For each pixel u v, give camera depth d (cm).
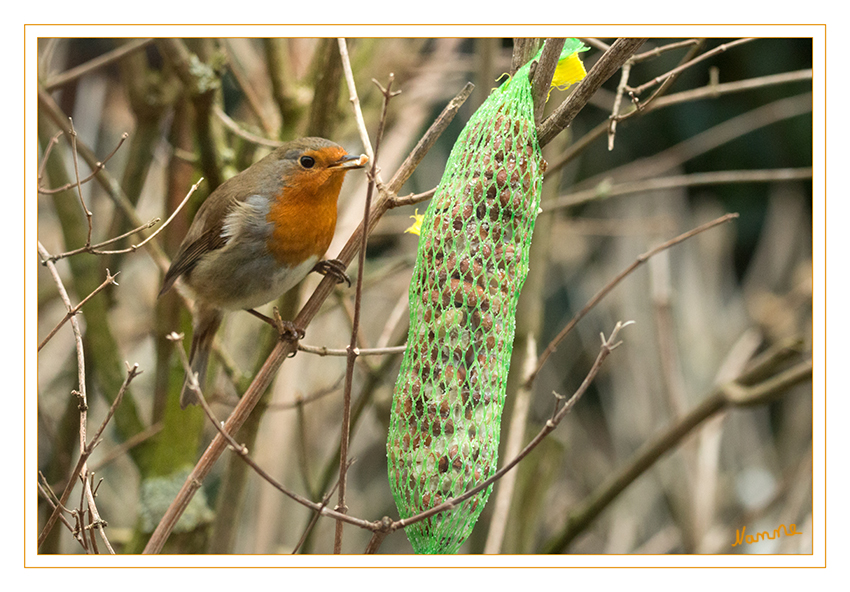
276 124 988
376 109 1020
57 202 804
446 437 559
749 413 1312
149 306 1173
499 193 562
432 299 568
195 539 768
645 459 809
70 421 865
